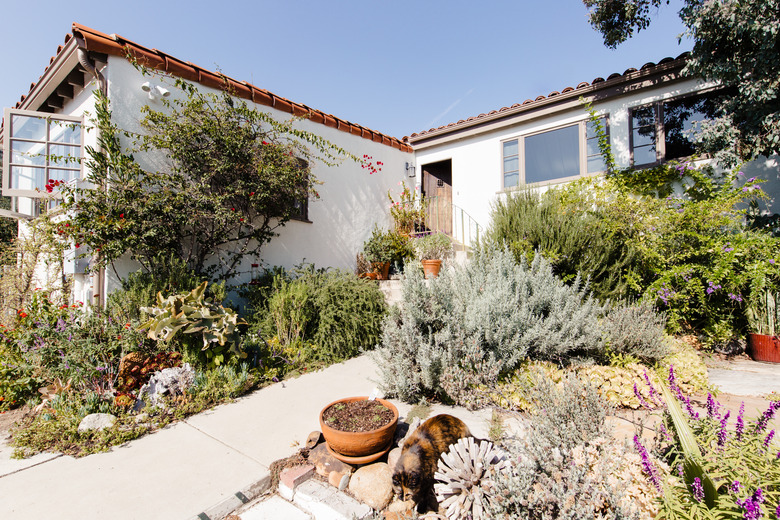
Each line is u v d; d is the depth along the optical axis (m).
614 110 7.07
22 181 6.04
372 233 8.51
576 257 5.33
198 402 3.43
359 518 2.05
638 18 6.11
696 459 1.65
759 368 4.40
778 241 4.79
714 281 4.70
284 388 3.96
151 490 2.28
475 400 3.23
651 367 3.68
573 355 3.81
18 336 3.87
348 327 5.02
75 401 3.32
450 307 3.91
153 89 4.90
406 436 2.67
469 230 8.91
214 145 5.09
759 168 5.77
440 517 2.09
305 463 2.55
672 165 6.22
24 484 2.34
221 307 4.23
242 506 2.28
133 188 4.45
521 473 1.75
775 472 1.65
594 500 1.55
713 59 5.03
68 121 4.80
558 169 7.72
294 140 6.43
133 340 3.65
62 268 4.84
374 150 8.84
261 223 6.16
